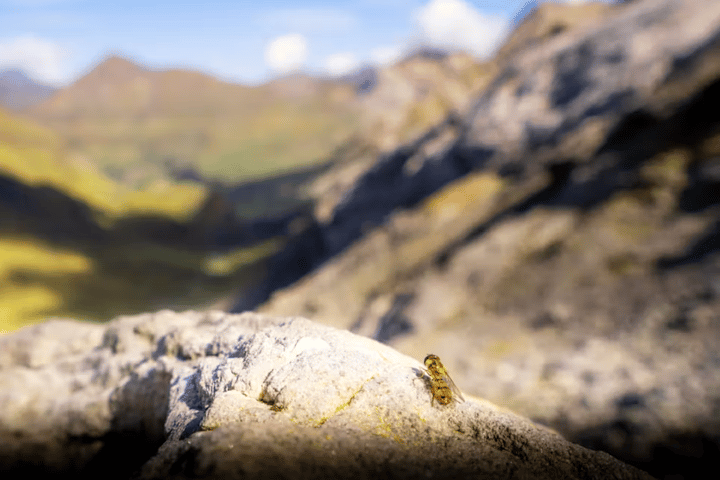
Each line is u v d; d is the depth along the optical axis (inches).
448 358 1081.4
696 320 967.6
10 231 4099.4
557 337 1072.8
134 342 282.2
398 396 171.6
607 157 1706.4
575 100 2373.3
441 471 147.0
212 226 5354.3
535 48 2999.5
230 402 159.9
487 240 1577.3
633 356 911.7
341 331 200.5
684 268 1163.9
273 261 3198.8
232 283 3720.5
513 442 166.4
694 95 1716.3
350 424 158.4
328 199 3363.7
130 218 5265.8
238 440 141.6
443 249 1756.9
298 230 3496.6
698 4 2274.9
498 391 897.5
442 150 2874.0
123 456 252.1
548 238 1485.0
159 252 4451.3
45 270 3425.2
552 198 1712.6
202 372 186.7
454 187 2277.3
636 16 2487.7
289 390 163.0
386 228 2121.1
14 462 256.5
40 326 318.7
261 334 191.2
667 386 784.9
